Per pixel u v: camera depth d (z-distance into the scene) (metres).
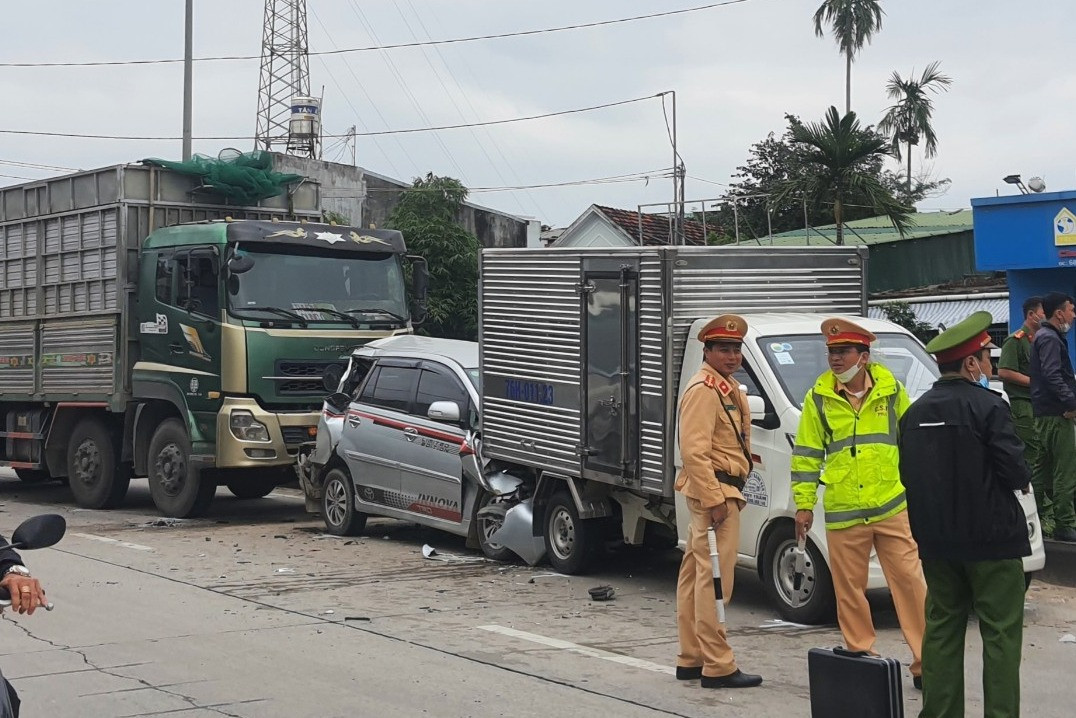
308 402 14.63
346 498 13.39
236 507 16.70
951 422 5.55
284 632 8.60
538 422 10.88
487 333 11.60
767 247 9.88
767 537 8.80
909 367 9.32
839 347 6.79
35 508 16.86
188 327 14.70
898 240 27.42
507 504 11.48
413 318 15.93
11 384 17.53
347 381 13.77
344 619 9.03
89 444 16.47
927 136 44.00
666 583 10.46
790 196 21.72
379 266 15.50
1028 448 10.70
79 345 16.25
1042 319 10.73
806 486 6.91
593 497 10.55
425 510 12.37
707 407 7.04
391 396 12.94
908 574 6.76
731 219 38.12
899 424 5.84
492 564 11.53
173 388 14.91
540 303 10.88
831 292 10.22
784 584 8.69
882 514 6.73
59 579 10.79
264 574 11.04
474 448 11.72
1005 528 5.46
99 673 7.48
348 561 11.77
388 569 11.29
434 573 11.05
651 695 6.82
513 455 11.20
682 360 9.45
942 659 5.70
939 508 5.55
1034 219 17.44
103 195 15.86
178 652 8.02
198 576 10.94
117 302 15.59
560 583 10.48
